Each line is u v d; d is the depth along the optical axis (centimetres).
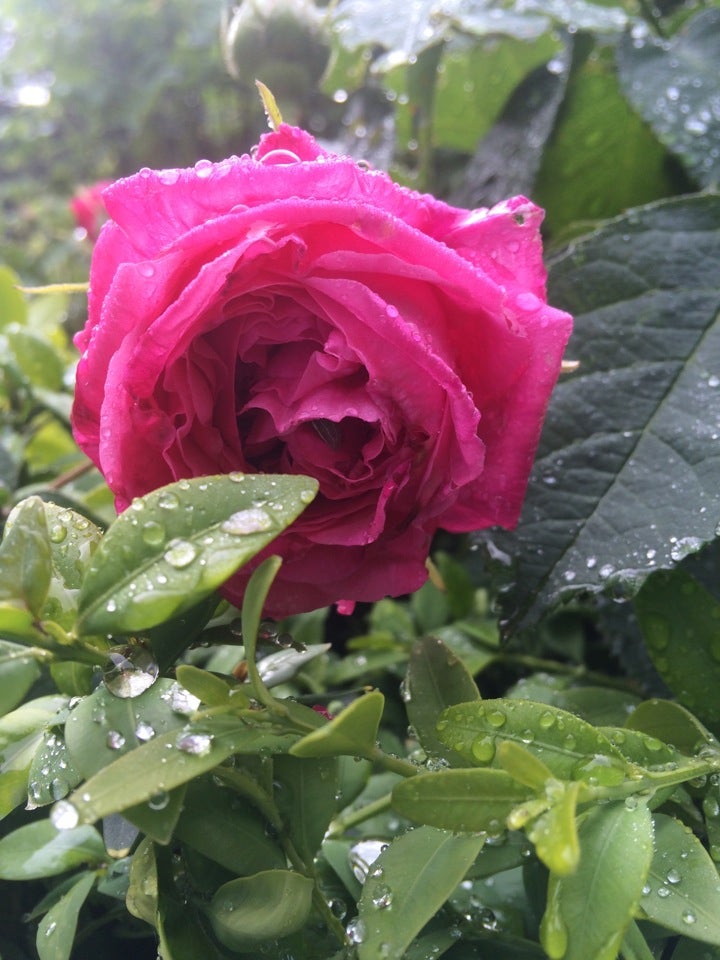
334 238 12
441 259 12
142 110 66
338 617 25
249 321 12
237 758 11
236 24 23
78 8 68
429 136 24
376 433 13
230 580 13
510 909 13
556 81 24
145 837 11
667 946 11
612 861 9
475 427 12
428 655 12
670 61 20
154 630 11
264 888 10
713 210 17
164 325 11
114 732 10
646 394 16
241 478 11
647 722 12
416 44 21
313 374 12
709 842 11
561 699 15
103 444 12
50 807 15
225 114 66
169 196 12
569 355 17
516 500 14
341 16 22
